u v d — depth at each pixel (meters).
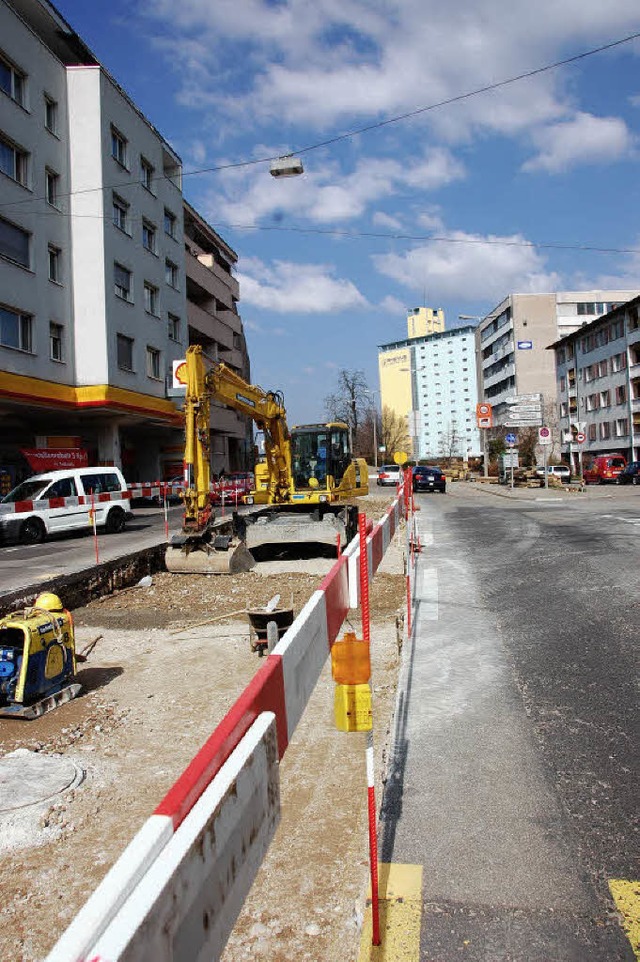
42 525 17.50
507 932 2.65
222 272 47.59
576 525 16.70
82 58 29.19
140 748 4.67
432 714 4.96
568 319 83.12
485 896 2.88
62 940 1.07
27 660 5.39
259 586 10.77
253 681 2.04
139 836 1.31
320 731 4.78
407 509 11.91
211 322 43.06
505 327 87.00
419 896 2.89
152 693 5.84
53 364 25.80
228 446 50.00
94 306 27.39
